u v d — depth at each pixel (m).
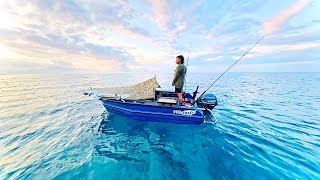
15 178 3.90
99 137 6.12
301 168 4.09
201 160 4.66
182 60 6.64
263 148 5.12
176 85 6.75
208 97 7.61
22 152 5.08
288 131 6.43
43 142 5.72
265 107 10.45
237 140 5.71
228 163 4.45
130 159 4.72
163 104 6.85
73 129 6.88
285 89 19.69
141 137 6.11
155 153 5.05
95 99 13.42
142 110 6.99
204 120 7.24
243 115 8.63
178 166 4.42
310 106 10.70
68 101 12.60
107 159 4.70
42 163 4.48
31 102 12.23
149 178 3.95
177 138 6.01
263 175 3.90
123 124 7.28
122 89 8.82
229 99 13.23
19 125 7.39
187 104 7.17
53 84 27.97
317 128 6.72
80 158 4.73
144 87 8.31
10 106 10.95
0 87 23.31
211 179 3.90
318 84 26.39
